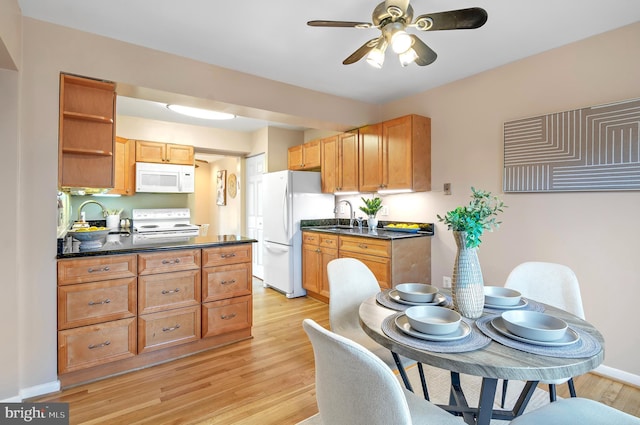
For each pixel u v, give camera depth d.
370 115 3.81
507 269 2.74
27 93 2.00
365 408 0.87
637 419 1.07
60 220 2.68
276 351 2.64
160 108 3.98
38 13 1.99
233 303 2.78
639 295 2.09
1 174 1.90
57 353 2.06
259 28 2.19
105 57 2.28
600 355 1.01
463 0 1.88
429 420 1.12
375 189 3.63
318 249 3.95
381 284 3.14
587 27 2.17
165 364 2.41
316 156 4.52
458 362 0.98
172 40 2.34
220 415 1.83
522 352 1.03
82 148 2.26
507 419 1.43
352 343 0.85
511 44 2.41
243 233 5.60
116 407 1.90
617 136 2.14
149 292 2.38
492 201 2.83
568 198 2.40
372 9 1.99
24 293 1.99
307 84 3.20
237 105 2.87
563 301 1.71
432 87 3.31
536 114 2.57
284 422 1.77
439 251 3.30
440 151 3.28
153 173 4.50
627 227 2.13
